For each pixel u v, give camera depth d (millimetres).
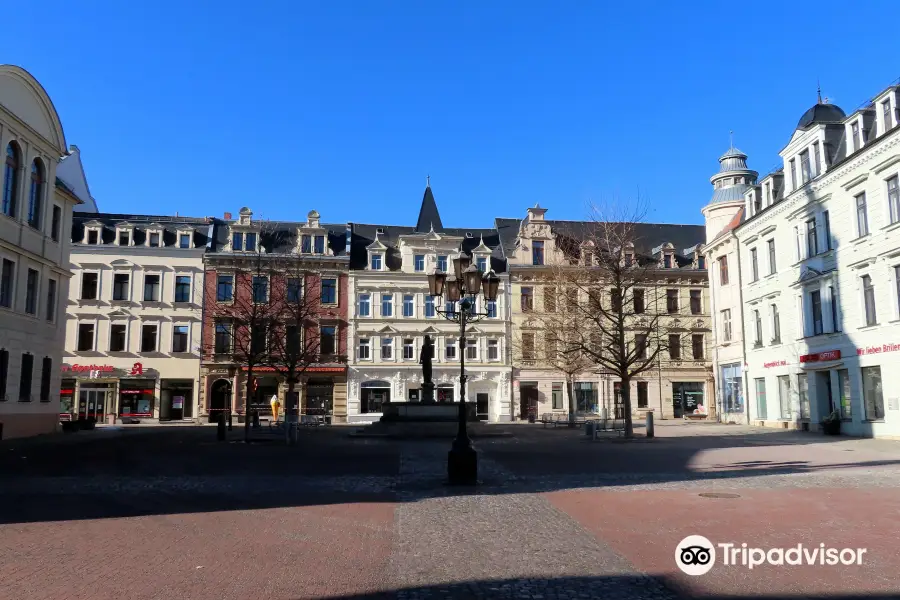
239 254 53531
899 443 26234
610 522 10492
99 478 15906
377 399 54844
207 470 17609
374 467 18281
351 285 55438
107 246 52219
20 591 6809
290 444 25906
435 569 7805
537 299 56969
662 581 7312
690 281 58031
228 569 7746
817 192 33906
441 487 14500
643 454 21984
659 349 31875
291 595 6797
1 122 27938
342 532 9836
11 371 29625
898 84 28297
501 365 55875
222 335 52812
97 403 51094
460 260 18094
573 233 51844
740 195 50406
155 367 52094
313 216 56531
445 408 32250
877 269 29406
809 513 11047
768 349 39250
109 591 6848
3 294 29016
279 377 53031
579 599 6703
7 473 16844
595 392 56469
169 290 52969
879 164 28938
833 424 31812
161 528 10055
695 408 57062
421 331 55906
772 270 39062
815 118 38688
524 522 10539
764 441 27812
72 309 51500
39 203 31984
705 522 10391
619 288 33031
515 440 28828
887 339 28750
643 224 62844
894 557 8211
